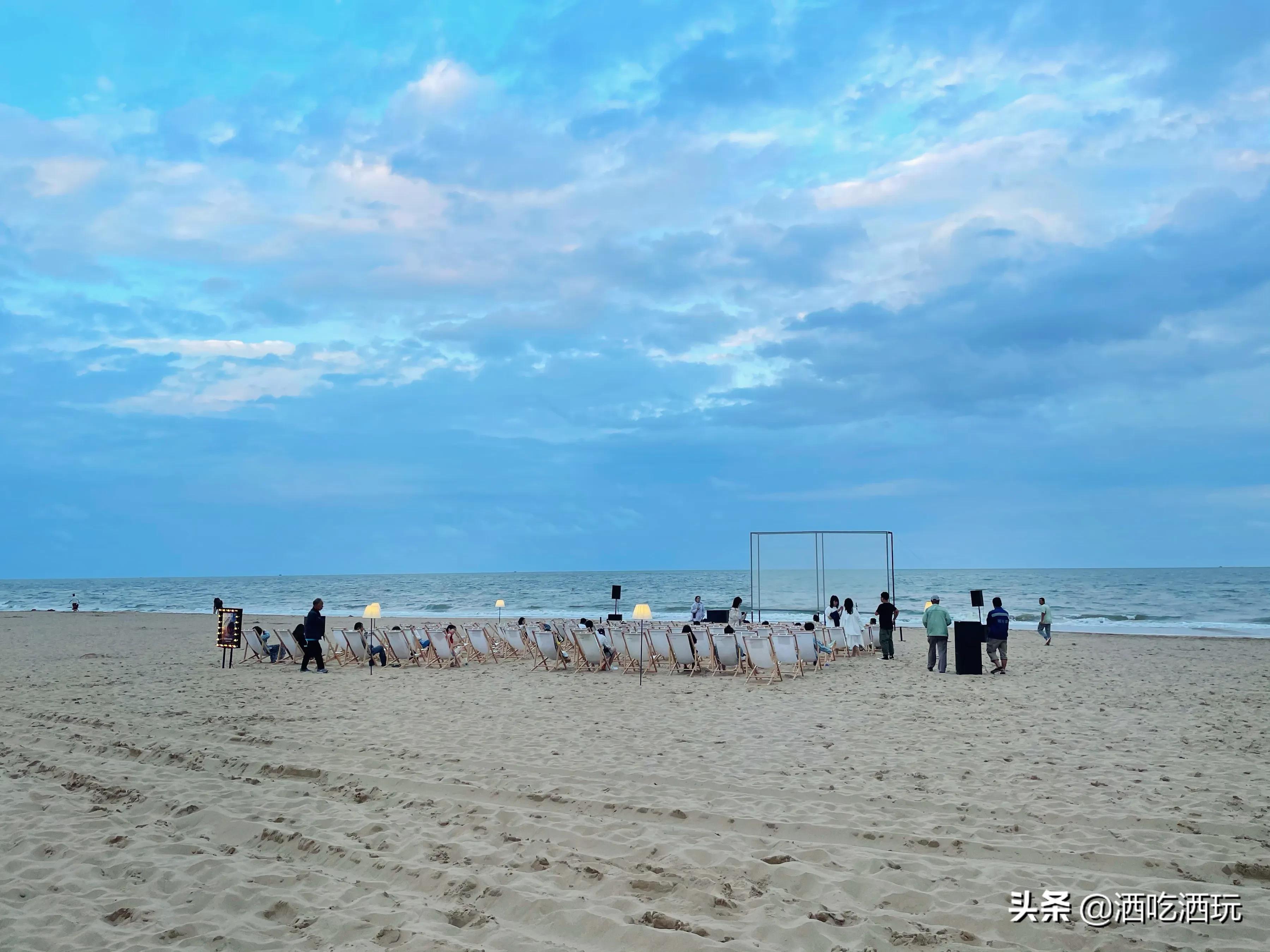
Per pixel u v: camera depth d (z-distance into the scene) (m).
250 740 7.89
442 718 9.31
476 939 3.54
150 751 7.39
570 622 17.58
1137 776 6.18
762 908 3.77
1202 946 3.38
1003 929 3.54
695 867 4.28
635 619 17.83
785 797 5.69
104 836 5.00
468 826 5.07
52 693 11.65
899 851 4.56
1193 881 4.09
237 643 15.95
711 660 14.43
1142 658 16.66
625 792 5.84
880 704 10.22
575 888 4.07
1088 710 9.62
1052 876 4.14
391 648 15.57
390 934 3.60
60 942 3.60
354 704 10.47
